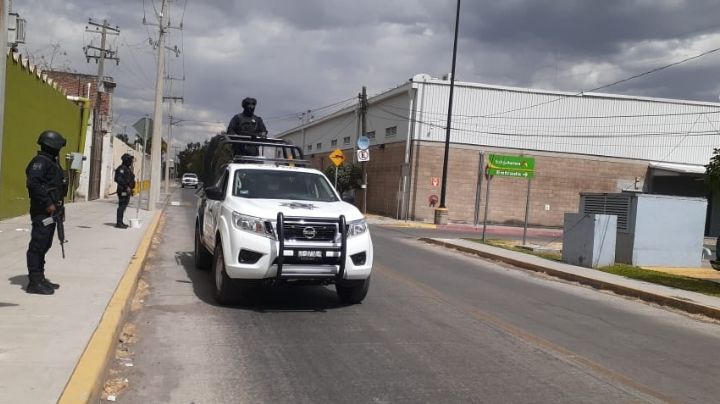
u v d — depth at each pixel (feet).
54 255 35.45
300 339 23.12
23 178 58.08
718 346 26.89
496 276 45.24
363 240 27.96
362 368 19.89
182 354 20.56
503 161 70.44
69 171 80.84
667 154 134.00
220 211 29.30
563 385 19.29
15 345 17.83
